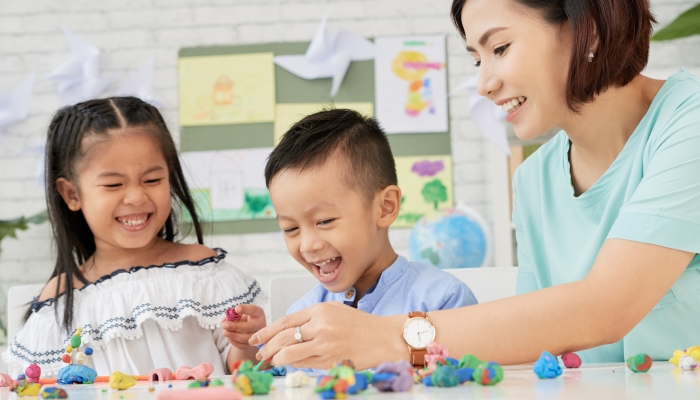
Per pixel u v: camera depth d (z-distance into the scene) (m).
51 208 1.51
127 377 0.74
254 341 0.80
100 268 1.50
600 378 0.65
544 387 0.59
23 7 3.22
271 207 3.08
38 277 3.08
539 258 1.17
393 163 1.19
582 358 1.08
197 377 0.85
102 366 1.40
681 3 3.06
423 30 3.13
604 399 0.51
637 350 0.97
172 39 3.18
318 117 1.14
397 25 3.13
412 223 3.05
